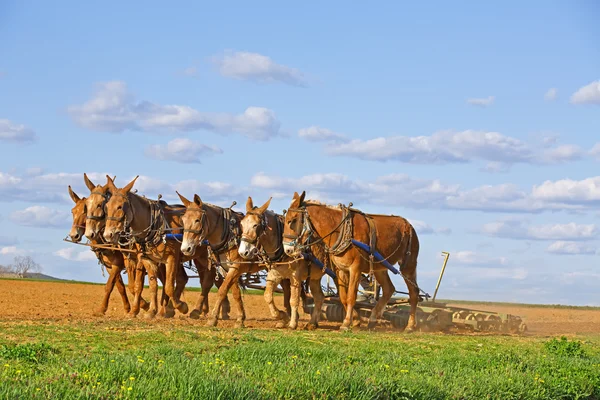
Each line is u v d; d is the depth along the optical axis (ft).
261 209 65.87
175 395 31.07
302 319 87.15
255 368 39.06
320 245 68.95
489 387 41.22
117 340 49.21
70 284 147.64
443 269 85.05
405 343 57.88
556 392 44.16
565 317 120.26
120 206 68.03
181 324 64.08
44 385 30.99
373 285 82.23
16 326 54.34
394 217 74.54
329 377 36.88
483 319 82.48
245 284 75.56
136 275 72.90
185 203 67.82
